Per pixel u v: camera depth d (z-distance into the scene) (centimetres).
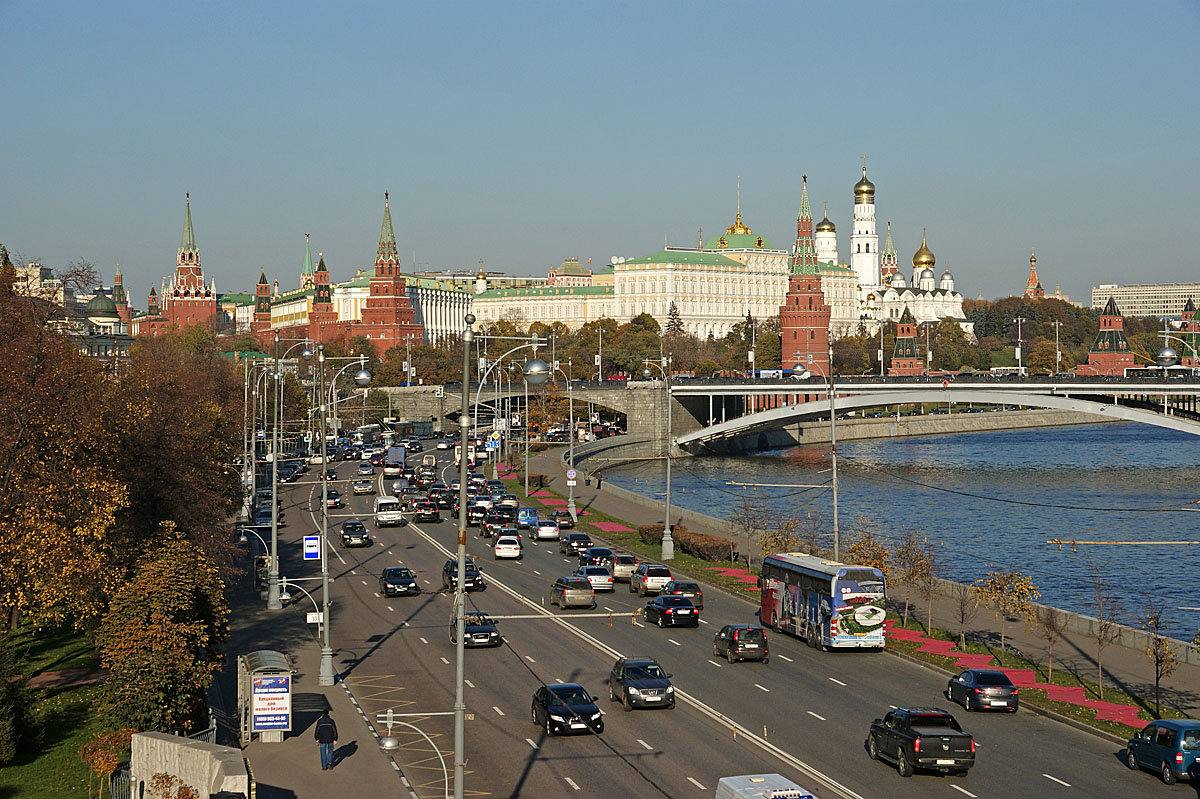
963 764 5572
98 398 8912
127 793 5634
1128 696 7244
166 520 8688
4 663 6438
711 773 5697
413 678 7600
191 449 9856
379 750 6150
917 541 12031
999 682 6819
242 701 6494
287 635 8856
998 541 15362
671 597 9231
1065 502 18788
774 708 6831
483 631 8350
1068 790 5466
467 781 5644
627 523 14862
